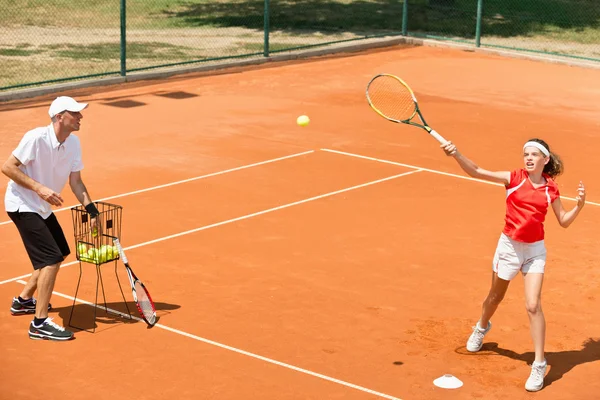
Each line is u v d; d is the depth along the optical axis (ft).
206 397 30.09
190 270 41.16
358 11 132.87
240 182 55.06
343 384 31.17
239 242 44.86
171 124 69.56
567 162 62.44
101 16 126.11
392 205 51.24
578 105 80.89
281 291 39.06
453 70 94.94
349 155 61.87
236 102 77.51
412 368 32.48
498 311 37.45
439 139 31.22
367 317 36.68
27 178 33.14
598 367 32.81
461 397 30.48
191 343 34.09
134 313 36.70
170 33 114.83
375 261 42.75
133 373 31.71
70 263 41.65
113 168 57.62
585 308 37.96
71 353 33.14
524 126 72.49
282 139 65.72
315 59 98.94
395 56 101.86
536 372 30.89
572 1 147.02
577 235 47.03
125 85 83.92
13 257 42.68
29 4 132.36
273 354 33.30
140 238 45.03
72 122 33.83
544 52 103.45
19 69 90.68
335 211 49.93
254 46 106.11
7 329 35.06
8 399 29.71
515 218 31.01
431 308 37.70
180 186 54.03
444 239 45.93
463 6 139.64
